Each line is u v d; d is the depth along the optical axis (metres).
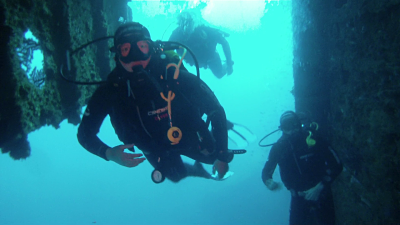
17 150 1.66
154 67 1.27
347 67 2.30
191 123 1.31
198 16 3.73
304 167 2.62
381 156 1.85
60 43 2.07
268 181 2.80
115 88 1.26
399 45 1.61
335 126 2.65
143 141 1.30
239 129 3.20
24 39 1.55
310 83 3.13
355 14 2.08
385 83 1.76
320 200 2.65
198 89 1.28
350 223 2.48
